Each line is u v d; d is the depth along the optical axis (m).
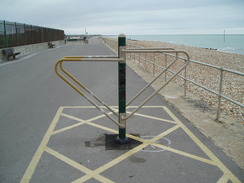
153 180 3.12
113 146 4.03
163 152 3.83
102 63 15.69
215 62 21.59
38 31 29.80
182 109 5.88
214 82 11.77
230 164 3.46
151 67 15.49
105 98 7.12
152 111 5.87
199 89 9.98
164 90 7.94
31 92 7.87
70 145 4.10
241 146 3.97
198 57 25.55
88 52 24.41
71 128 4.85
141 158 3.66
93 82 9.45
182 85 10.71
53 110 6.01
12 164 3.52
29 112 5.87
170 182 3.07
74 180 3.13
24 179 3.16
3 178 3.18
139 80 9.88
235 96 9.01
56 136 4.47
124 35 3.78
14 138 4.40
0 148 4.02
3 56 16.97
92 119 5.37
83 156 3.73
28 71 12.24
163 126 4.91
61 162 3.57
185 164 3.48
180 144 4.10
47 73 11.59
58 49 30.02
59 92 7.86
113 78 10.31
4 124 5.09
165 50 3.97
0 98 7.15
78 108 6.17
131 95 7.41
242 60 23.38
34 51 25.94
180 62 19.27
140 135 4.47
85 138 4.37
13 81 9.71
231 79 12.59
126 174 3.25
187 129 4.74
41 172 3.31
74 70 12.60
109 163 3.53
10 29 20.05
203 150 3.88
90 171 3.33
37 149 3.97
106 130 4.73
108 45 38.41
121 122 4.07
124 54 3.81
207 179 3.13
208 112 5.67
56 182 3.09
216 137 4.31
